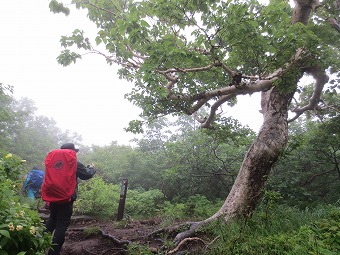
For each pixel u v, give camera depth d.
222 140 9.19
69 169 4.16
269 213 5.18
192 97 6.16
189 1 4.48
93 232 5.90
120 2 6.39
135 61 6.37
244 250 3.71
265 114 6.81
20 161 3.83
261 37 4.76
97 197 8.29
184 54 4.20
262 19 4.92
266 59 5.23
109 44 6.11
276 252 3.46
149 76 4.38
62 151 4.27
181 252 4.54
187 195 10.66
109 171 14.29
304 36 4.68
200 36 4.83
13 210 2.43
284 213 5.21
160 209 8.36
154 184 12.62
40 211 7.49
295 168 8.95
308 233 3.74
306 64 5.46
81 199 8.35
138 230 6.23
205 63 5.63
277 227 4.61
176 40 5.23
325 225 3.93
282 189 7.87
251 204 5.71
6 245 2.30
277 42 4.78
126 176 13.43
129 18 4.38
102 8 6.12
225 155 10.41
